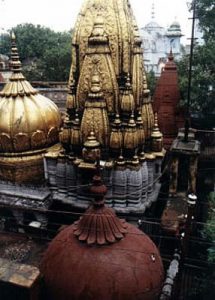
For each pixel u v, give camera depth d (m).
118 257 11.23
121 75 19.33
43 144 21.72
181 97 29.77
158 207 23.38
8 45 69.75
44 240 18.28
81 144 19.27
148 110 20.84
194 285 17.72
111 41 18.91
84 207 19.48
